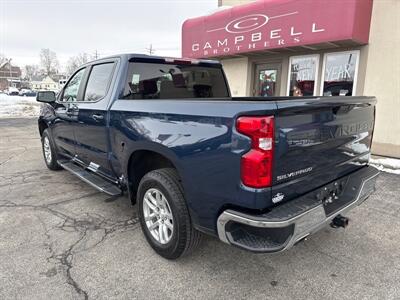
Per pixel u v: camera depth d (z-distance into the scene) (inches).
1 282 99.4
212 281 102.0
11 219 145.6
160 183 107.3
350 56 286.5
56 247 121.0
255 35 310.2
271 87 359.6
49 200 170.4
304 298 94.2
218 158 86.7
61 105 186.5
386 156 273.4
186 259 114.0
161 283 100.5
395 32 257.3
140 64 141.9
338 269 108.9
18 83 3489.2
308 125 88.9
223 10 342.0
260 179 79.6
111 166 141.4
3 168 239.5
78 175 167.6
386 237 131.6
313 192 97.3
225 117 84.7
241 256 116.7
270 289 98.2
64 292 95.3
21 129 490.0
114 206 162.4
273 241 83.5
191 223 104.0
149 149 110.3
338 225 107.1
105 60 150.9
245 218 82.0
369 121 124.1
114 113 129.7
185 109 97.3
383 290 97.7
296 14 276.5
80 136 165.2
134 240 127.1
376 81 272.8
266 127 78.3
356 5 245.3
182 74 157.8
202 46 363.6
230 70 394.6
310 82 319.9
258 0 324.5
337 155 105.1
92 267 108.3
